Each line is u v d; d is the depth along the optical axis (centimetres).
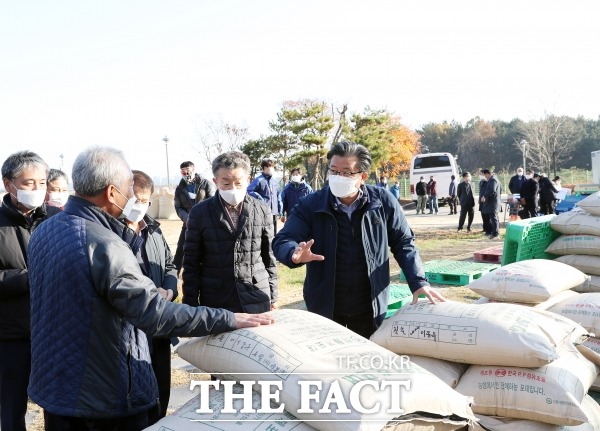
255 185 1069
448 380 314
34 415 434
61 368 228
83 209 241
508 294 417
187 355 273
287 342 245
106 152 244
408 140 4769
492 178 1495
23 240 339
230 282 380
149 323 229
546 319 323
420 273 341
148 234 361
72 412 226
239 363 244
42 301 235
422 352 322
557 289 413
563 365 312
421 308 333
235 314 260
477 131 8194
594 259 576
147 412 259
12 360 339
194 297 385
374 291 337
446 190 3069
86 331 227
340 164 322
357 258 339
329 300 340
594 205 577
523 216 1656
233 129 3778
